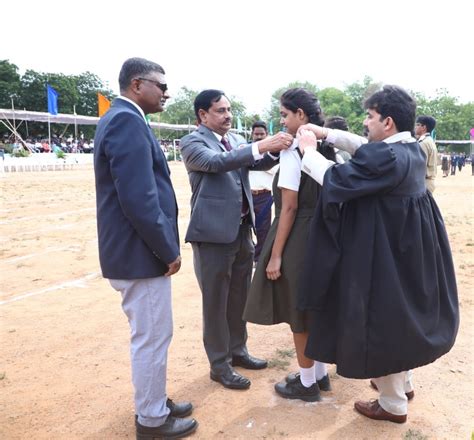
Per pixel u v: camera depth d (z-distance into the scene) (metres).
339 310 2.55
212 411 3.10
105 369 3.72
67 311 5.02
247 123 60.75
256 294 3.10
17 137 38.78
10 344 4.18
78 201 14.28
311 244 2.58
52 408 3.16
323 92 62.00
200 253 3.30
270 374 3.63
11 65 58.25
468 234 9.47
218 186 3.22
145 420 2.72
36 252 7.70
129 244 2.53
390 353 2.49
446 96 69.69
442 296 2.71
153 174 2.46
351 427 2.91
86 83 67.31
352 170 2.44
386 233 2.52
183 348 4.11
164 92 2.68
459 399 3.26
